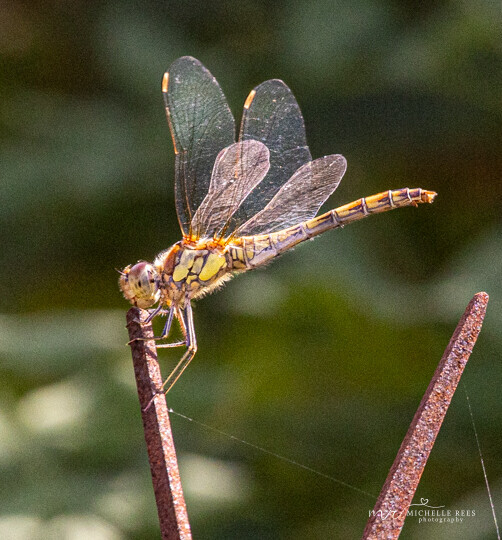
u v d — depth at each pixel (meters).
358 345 0.71
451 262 0.72
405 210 0.74
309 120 0.74
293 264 0.72
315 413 0.71
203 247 0.67
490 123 0.74
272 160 0.67
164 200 0.74
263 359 0.71
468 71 0.73
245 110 0.67
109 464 0.68
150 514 0.68
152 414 0.61
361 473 0.71
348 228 0.73
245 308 0.71
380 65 0.73
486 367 0.71
